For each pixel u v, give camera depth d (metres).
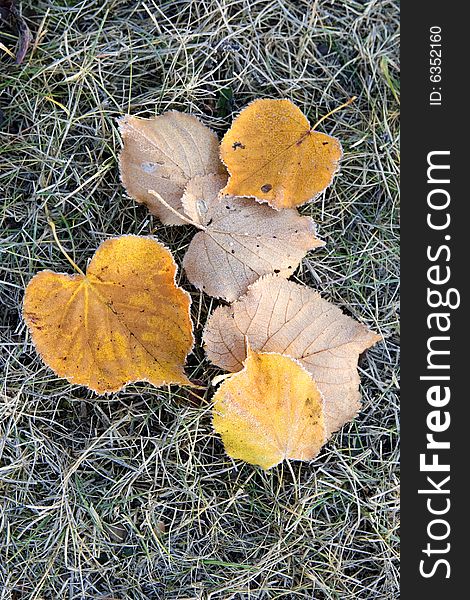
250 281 0.29
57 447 0.30
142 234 0.31
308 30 0.32
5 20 0.31
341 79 0.32
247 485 0.30
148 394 0.30
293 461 0.30
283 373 0.28
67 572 0.30
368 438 0.31
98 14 0.31
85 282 0.28
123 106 0.31
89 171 0.30
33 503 0.30
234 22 0.32
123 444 0.30
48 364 0.28
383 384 0.31
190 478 0.30
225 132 0.31
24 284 0.30
